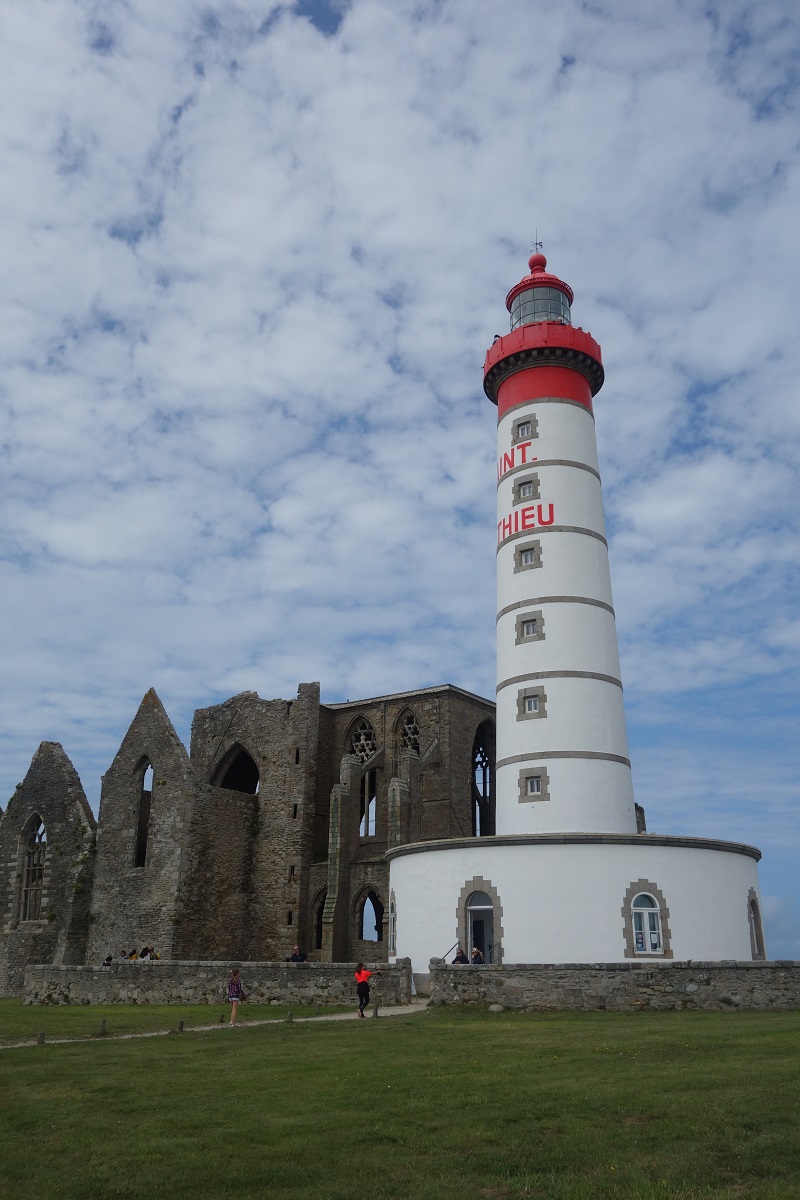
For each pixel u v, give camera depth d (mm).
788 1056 19797
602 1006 30094
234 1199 11695
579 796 40500
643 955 35531
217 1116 15758
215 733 64625
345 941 54281
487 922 38812
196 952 54875
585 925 35656
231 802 59406
